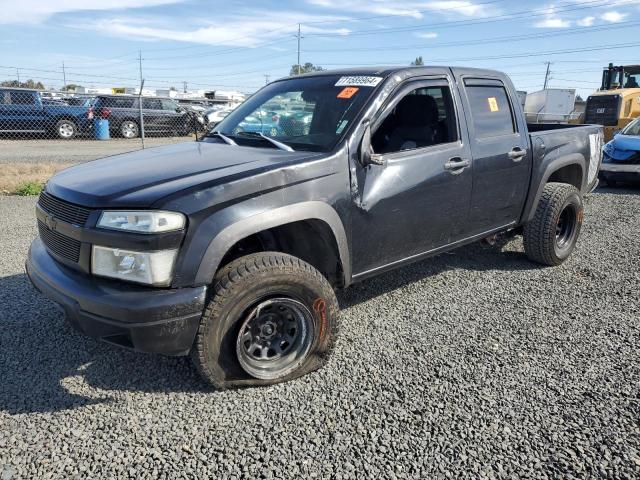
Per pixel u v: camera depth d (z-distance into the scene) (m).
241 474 2.39
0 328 3.82
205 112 21.84
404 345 3.59
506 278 4.90
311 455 2.52
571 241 5.32
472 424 2.73
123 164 3.42
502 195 4.46
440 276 4.96
